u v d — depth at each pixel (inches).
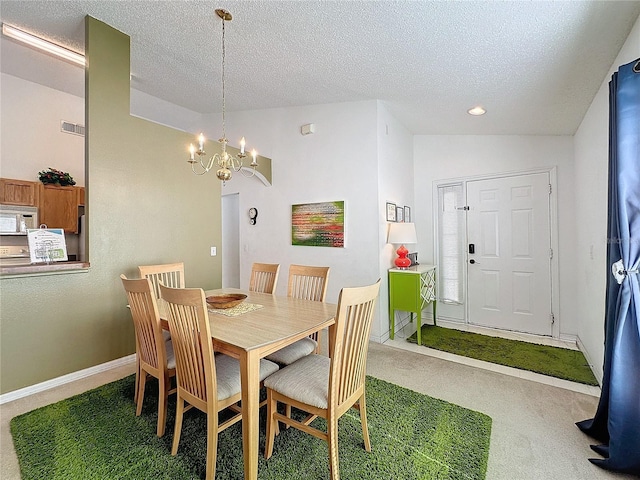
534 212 144.3
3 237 159.0
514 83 95.3
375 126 137.7
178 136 131.1
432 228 173.5
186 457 64.8
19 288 91.2
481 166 158.6
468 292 163.5
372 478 59.4
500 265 153.6
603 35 67.5
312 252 158.2
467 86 103.4
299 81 126.8
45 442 69.2
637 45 62.6
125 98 111.9
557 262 138.7
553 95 98.5
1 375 87.7
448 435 71.9
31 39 109.3
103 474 60.1
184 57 116.9
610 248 66.4
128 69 111.6
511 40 74.7
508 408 83.3
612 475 60.1
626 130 57.8
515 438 71.1
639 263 58.2
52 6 93.7
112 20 100.3
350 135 145.2
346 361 59.5
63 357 99.3
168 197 127.3
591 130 101.8
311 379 64.7
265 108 173.8
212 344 61.2
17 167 166.1
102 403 85.5
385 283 142.6
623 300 59.6
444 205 170.1
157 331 69.9
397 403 85.7
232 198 209.0
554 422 76.9
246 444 56.1
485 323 158.7
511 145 150.2
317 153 156.4
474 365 111.7
